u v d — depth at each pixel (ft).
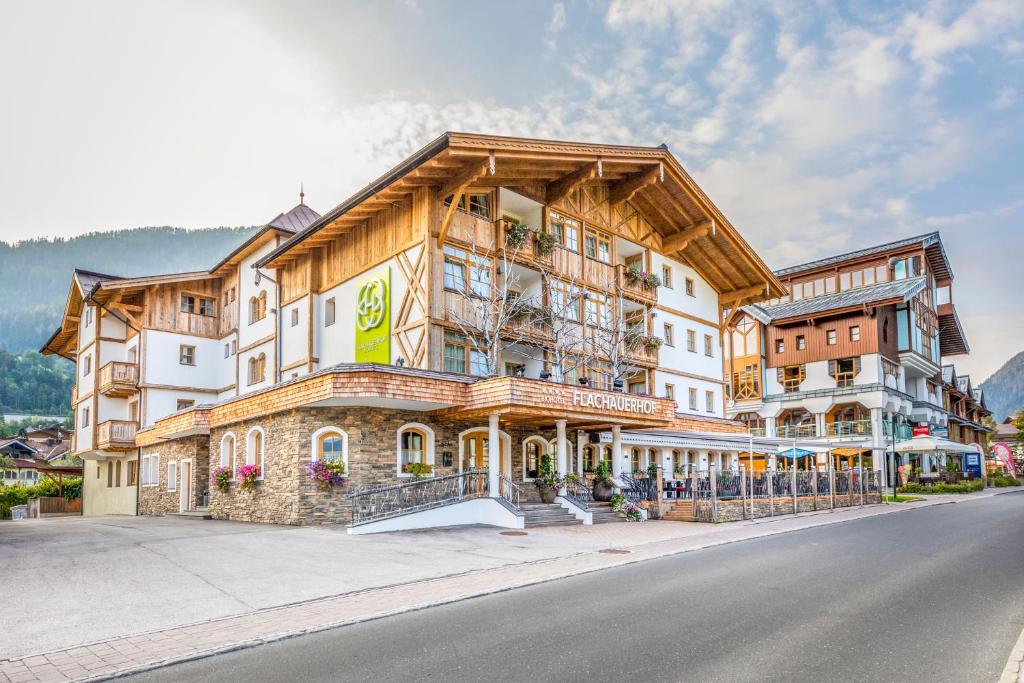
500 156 75.10
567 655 23.06
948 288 192.85
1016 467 222.07
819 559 43.68
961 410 225.76
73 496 150.82
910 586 34.35
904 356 163.22
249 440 75.41
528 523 65.21
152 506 102.58
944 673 21.07
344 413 66.28
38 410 462.60
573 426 80.89
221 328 121.29
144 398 113.29
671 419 80.12
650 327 105.70
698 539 55.01
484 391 65.98
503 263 83.30
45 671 22.77
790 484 84.89
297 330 97.19
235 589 35.14
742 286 121.29
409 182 77.61
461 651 23.82
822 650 23.39
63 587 35.55
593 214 97.76
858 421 155.02
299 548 49.14
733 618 27.78
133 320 118.32
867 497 102.73
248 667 22.72
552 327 86.22
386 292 81.87
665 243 110.01
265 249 109.09
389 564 42.57
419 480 64.95
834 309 158.92
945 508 91.20
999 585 34.55
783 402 165.99
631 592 33.42
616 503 73.72
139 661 23.58
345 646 24.90
